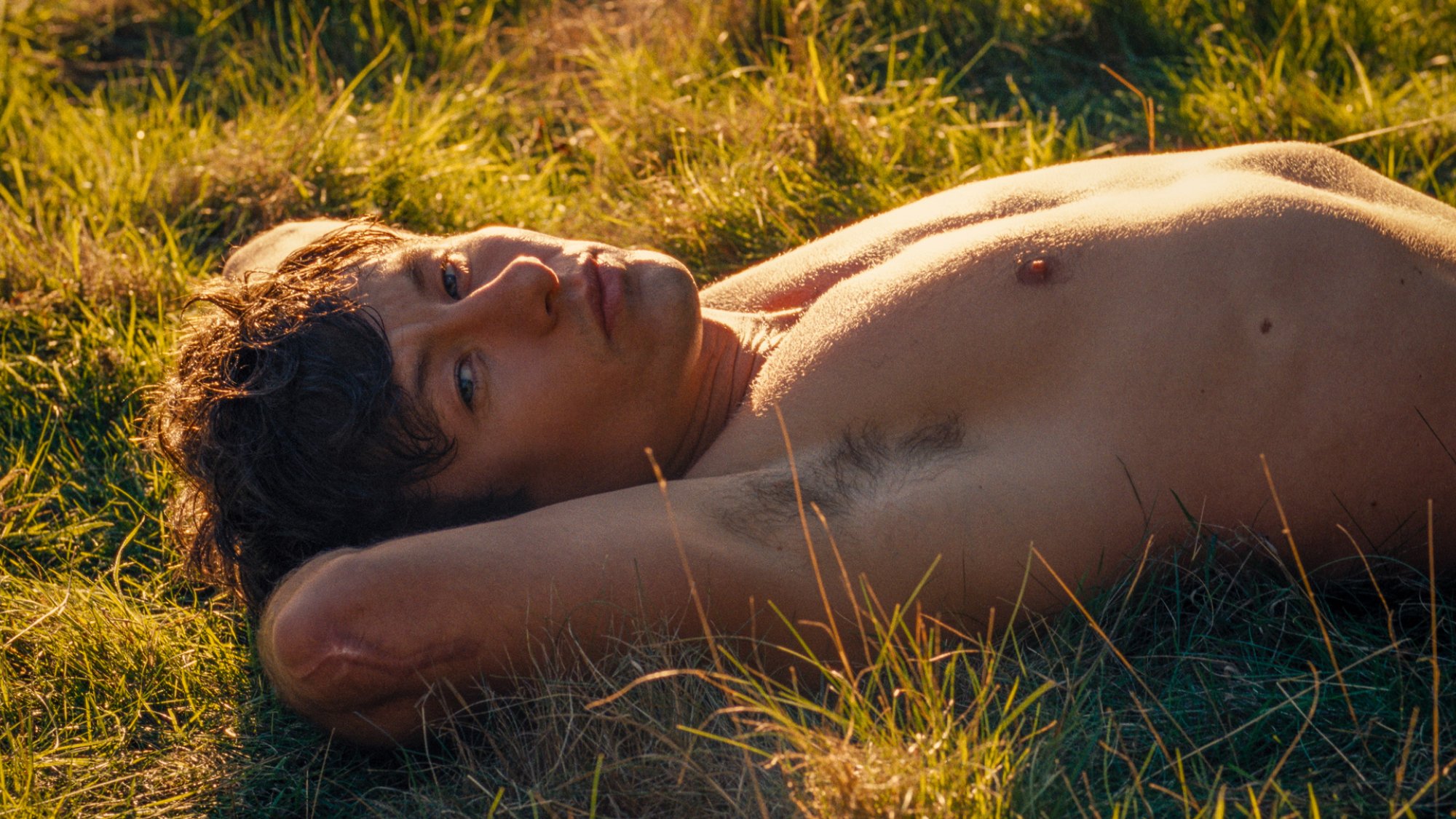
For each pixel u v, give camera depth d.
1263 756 1.62
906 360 1.94
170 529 2.36
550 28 4.61
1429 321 1.83
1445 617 1.78
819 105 3.66
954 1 4.32
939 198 2.41
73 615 2.17
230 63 4.44
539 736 1.66
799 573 1.73
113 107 4.23
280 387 1.96
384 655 1.62
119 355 2.96
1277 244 1.87
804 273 2.39
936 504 1.77
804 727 1.56
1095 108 3.96
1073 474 1.79
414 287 2.05
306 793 1.79
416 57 4.51
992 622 1.78
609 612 1.68
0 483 2.53
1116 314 1.88
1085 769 1.58
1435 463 1.81
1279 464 1.80
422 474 1.98
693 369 2.11
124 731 1.98
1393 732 1.58
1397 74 3.88
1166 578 1.85
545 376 1.96
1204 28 4.18
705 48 4.31
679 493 1.84
